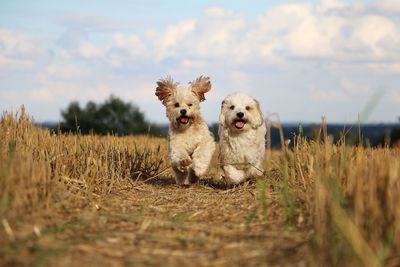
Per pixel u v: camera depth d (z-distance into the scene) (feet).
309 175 21.22
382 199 14.71
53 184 19.95
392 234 13.26
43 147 25.38
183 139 28.81
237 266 12.78
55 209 18.30
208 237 15.52
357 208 14.32
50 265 12.30
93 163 25.26
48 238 14.17
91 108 131.44
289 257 13.29
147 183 29.25
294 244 14.43
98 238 14.79
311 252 13.15
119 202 21.59
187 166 27.53
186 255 13.66
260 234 15.70
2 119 29.04
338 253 12.73
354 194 15.24
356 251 12.41
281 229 16.39
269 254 13.61
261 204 20.26
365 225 14.29
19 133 27.66
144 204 21.39
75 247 13.69
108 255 13.37
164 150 39.09
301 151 24.93
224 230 16.42
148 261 13.05
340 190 16.83
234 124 26.66
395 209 13.76
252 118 26.91
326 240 13.66
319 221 15.02
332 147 21.56
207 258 13.42
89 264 12.54
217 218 18.51
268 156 24.82
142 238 15.16
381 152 23.82
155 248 14.24
